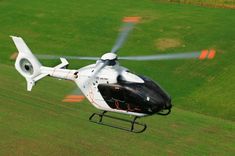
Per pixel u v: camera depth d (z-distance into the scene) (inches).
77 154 3112.7
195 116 3816.4
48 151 3149.6
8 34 6358.3
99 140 3302.2
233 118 3826.3
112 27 6422.2
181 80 4719.5
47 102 3996.1
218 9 7234.3
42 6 7534.5
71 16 6953.7
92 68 2689.5
